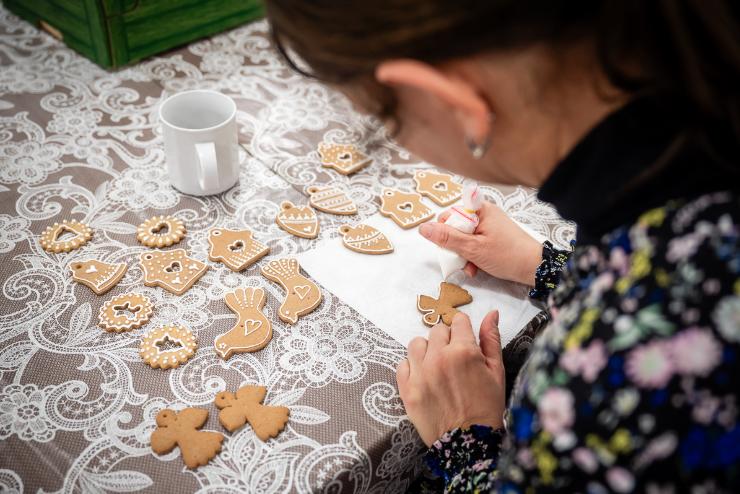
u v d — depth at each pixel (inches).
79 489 25.2
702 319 15.8
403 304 33.3
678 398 15.9
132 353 30.2
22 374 29.0
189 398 28.6
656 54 15.6
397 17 15.2
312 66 17.6
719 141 16.3
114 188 38.6
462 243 34.0
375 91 18.0
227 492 25.5
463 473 26.3
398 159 42.6
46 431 27.0
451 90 16.0
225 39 51.7
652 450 16.2
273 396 28.9
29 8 49.8
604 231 19.4
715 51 15.0
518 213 39.6
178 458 26.5
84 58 48.3
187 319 31.9
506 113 18.1
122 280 33.4
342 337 31.6
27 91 44.8
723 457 15.7
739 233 16.1
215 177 36.6
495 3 14.7
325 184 40.3
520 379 23.6
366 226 37.0
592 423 17.0
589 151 18.5
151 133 42.9
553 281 32.8
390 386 29.7
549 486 18.3
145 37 47.6
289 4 16.2
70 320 31.4
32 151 40.4
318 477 26.1
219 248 35.2
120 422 27.6
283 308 32.4
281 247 36.0
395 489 30.4
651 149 17.5
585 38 16.2
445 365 29.0
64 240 34.9
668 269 16.6
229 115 38.2
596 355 17.2
